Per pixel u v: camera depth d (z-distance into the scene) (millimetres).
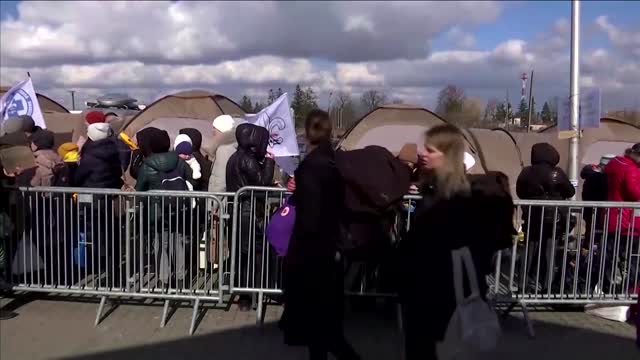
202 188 7016
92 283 5676
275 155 8203
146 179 5859
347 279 5523
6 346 4910
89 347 4926
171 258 5656
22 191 5637
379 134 10727
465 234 3398
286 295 4121
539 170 6312
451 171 3438
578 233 5754
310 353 4203
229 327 5422
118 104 19672
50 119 12852
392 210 4141
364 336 5281
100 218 5633
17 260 5703
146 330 5324
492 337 3359
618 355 4984
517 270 6055
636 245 5969
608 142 11039
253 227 5637
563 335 5430
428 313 3453
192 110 10664
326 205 3916
